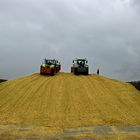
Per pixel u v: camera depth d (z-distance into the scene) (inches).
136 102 1375.5
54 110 1198.3
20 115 1128.2
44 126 994.1
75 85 1610.5
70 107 1237.7
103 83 1718.8
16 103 1304.1
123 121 1059.9
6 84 1720.0
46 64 2010.3
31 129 951.0
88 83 1681.8
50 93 1444.4
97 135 889.5
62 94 1427.2
